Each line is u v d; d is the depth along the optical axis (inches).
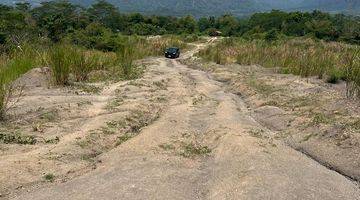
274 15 4242.1
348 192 290.4
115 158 333.7
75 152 340.8
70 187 281.6
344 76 776.9
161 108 509.7
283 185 284.5
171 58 1736.0
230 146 360.2
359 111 476.7
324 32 3122.5
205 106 539.8
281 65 1088.8
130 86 647.1
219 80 879.1
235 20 4771.2
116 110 475.2
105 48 1776.6
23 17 2347.4
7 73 620.7
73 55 695.7
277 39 2881.4
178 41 2536.9
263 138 392.8
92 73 756.0
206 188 288.7
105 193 271.4
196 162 336.8
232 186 283.9
